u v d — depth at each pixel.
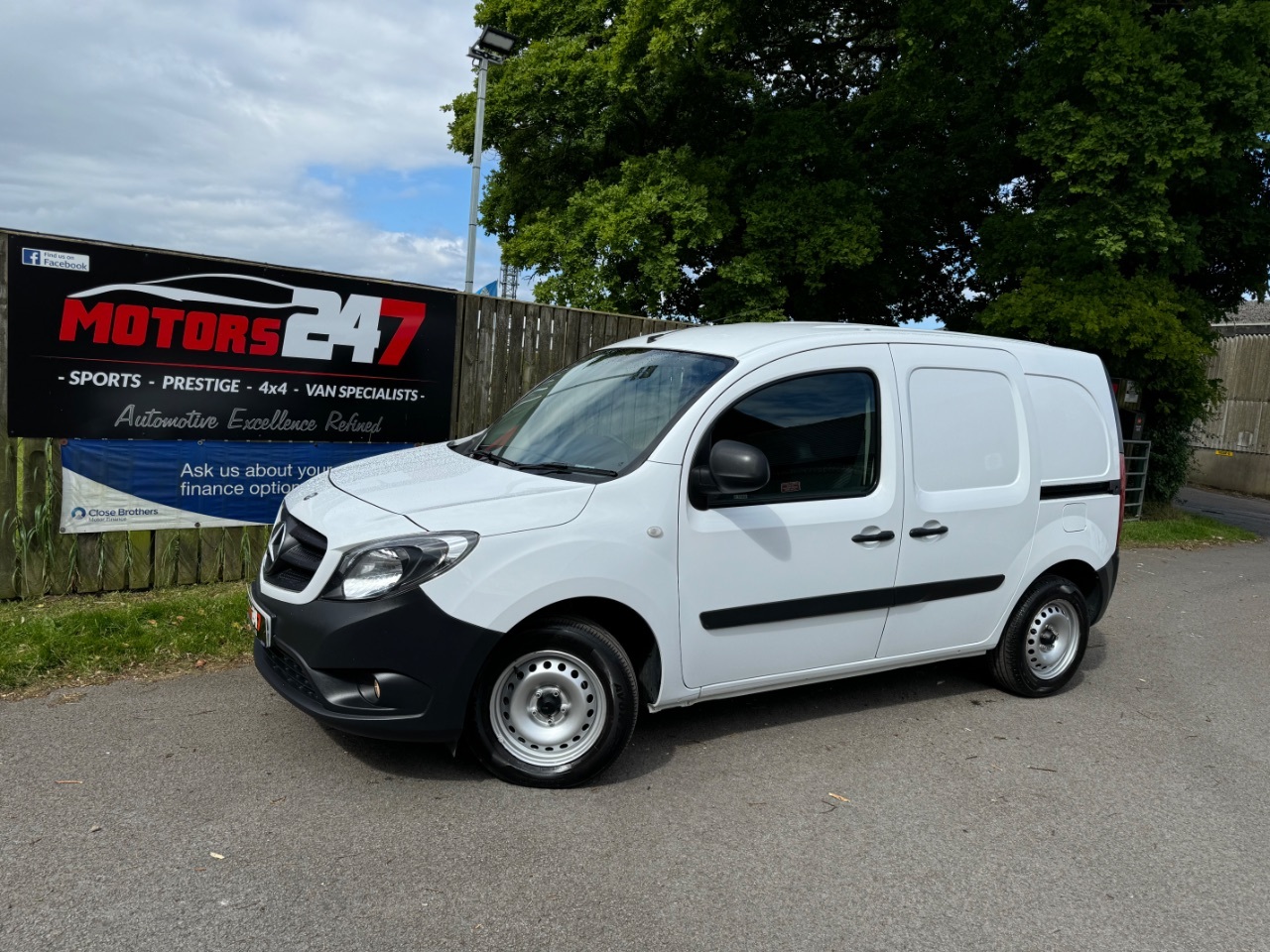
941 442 4.86
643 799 3.84
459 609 3.59
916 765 4.38
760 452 3.88
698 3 12.44
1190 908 3.28
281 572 3.96
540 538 3.73
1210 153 11.35
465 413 7.55
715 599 4.13
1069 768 4.46
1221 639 7.20
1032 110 12.52
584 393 4.74
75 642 4.94
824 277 15.99
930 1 13.48
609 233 13.75
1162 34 11.75
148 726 4.21
